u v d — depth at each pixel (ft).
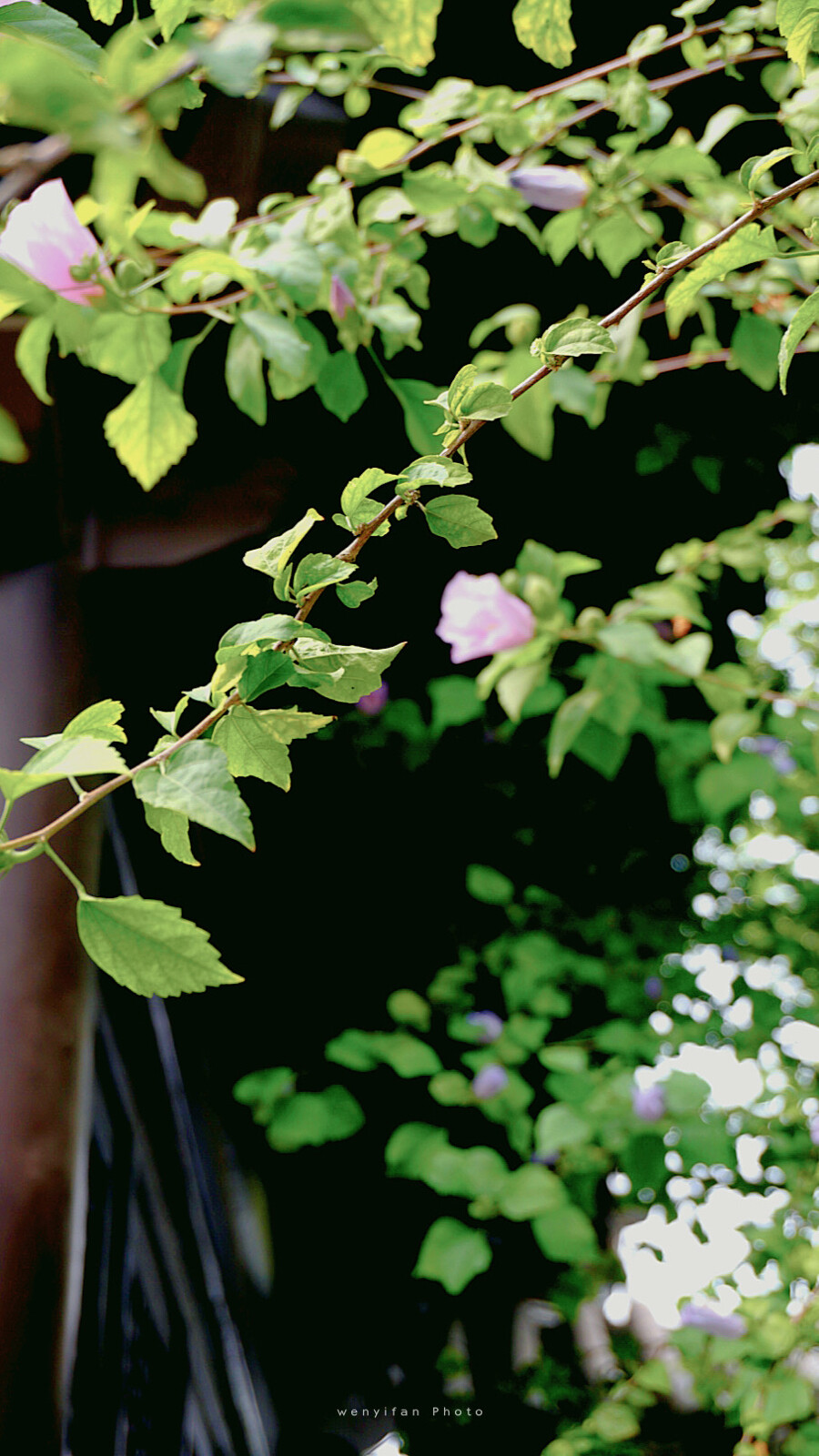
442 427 3.82
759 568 6.95
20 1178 4.44
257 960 11.38
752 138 6.99
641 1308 10.94
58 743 3.58
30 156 2.94
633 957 11.64
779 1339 6.94
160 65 2.53
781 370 3.80
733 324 7.95
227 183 4.91
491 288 7.54
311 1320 12.27
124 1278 7.13
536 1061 11.20
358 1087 11.53
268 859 10.87
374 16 2.78
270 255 4.38
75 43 3.40
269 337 4.29
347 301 4.77
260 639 3.66
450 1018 11.23
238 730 3.70
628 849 11.80
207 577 6.10
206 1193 10.16
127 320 4.21
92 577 5.04
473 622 5.39
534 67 6.77
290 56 4.80
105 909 3.51
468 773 11.23
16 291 3.59
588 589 10.27
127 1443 7.18
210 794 3.56
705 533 9.97
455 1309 12.18
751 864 12.54
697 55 5.01
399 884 11.56
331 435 7.25
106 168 2.14
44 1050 4.53
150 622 6.05
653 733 8.54
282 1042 11.57
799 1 3.99
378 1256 12.12
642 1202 9.78
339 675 3.68
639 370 5.29
